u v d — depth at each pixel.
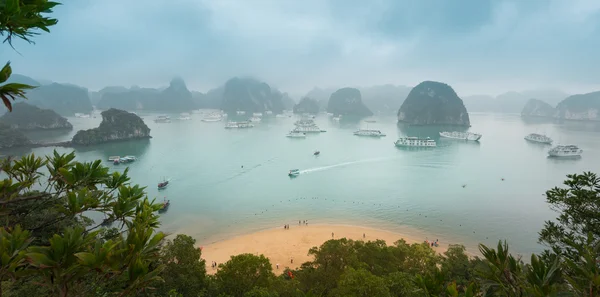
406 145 166.00
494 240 58.41
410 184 95.31
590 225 14.04
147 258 5.01
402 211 72.81
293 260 48.50
